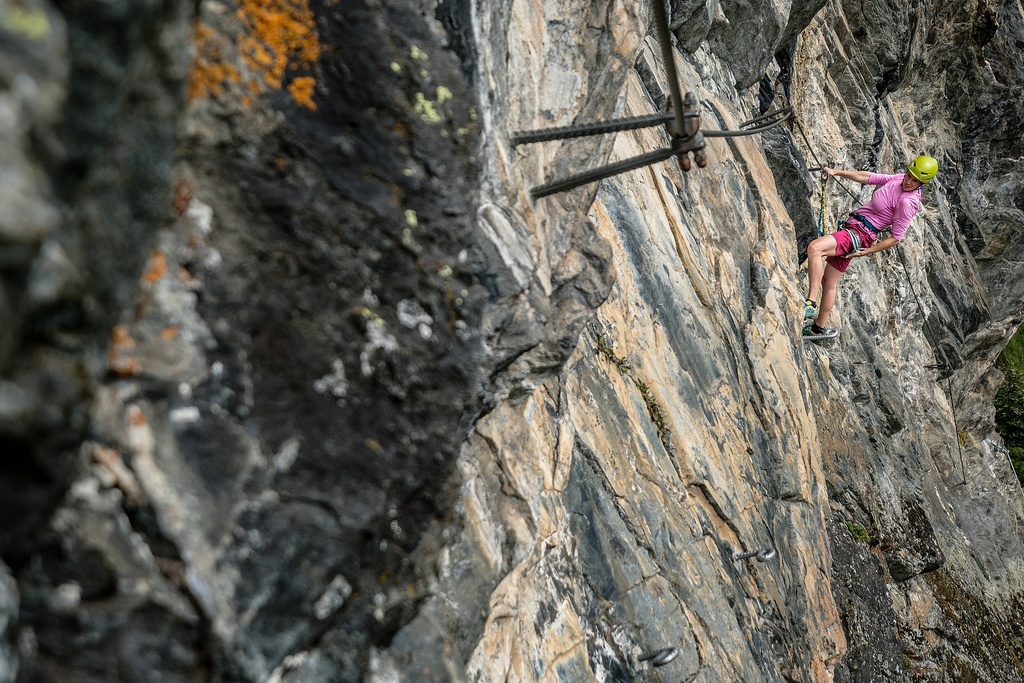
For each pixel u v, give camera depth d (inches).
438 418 107.6
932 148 662.5
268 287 96.7
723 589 245.3
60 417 65.4
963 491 593.0
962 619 491.8
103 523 78.3
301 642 92.2
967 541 554.9
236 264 94.4
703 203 309.4
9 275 57.1
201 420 87.5
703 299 284.4
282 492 92.6
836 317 437.7
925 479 518.3
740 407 288.0
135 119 70.1
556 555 184.7
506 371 152.9
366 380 102.5
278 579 89.4
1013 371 884.6
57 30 58.9
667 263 269.3
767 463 297.7
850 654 333.7
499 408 159.6
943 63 633.6
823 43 451.5
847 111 494.0
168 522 82.0
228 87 96.6
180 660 81.0
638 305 248.5
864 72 503.8
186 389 87.0
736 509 264.4
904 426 485.1
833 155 458.3
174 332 87.5
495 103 137.2
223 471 87.9
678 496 238.4
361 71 107.7
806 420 332.8
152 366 84.8
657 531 223.6
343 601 96.4
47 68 58.4
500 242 130.0
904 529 422.9
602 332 230.2
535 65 163.6
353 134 106.4
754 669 243.0
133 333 84.4
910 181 342.0
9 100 56.4
